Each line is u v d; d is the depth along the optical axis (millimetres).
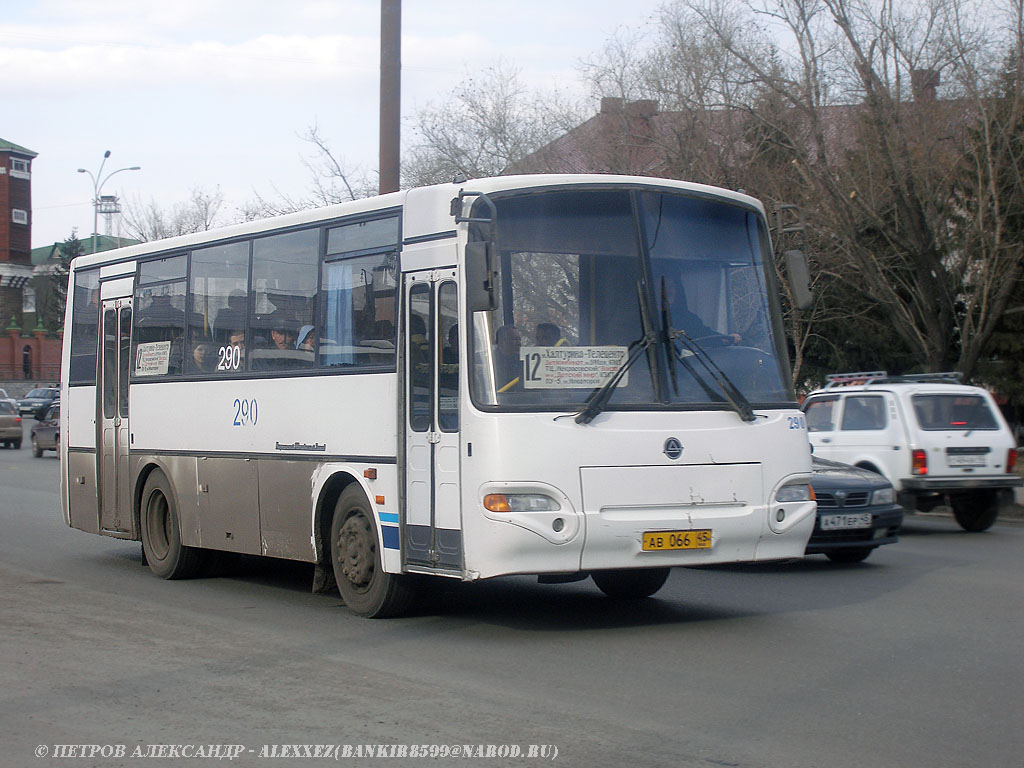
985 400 16531
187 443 11750
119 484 12953
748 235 9375
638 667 7598
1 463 33938
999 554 13859
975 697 6781
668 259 8867
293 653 8117
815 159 27547
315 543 9906
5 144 88125
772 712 6430
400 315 8984
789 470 8984
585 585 11406
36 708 6652
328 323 9898
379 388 9203
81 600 10680
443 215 8672
